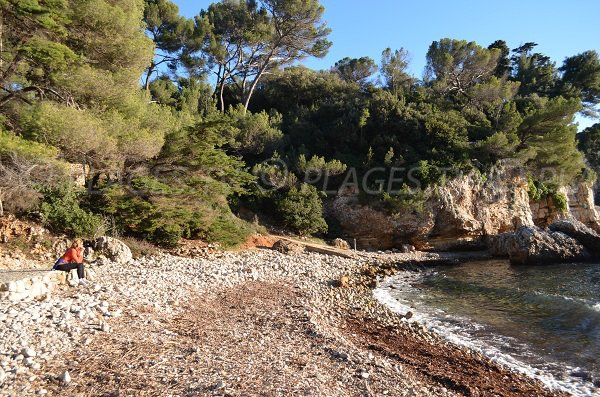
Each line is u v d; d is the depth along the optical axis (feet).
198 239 72.18
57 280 33.83
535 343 32.89
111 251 50.60
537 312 42.29
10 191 45.29
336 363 23.77
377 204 98.32
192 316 31.22
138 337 24.38
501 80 146.20
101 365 19.92
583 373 26.99
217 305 35.99
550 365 28.35
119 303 31.01
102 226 53.72
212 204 67.10
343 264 72.90
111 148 48.60
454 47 151.23
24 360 19.44
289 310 36.06
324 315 37.50
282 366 21.89
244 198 97.76
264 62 138.62
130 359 20.86
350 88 142.92
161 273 45.24
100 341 23.04
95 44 51.26
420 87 149.18
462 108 130.72
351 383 21.15
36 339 22.21
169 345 23.57
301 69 150.30
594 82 179.52
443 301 48.29
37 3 40.83
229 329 28.58
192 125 68.23
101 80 49.49
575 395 23.88
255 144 106.52
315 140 116.67
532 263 80.94
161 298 34.76
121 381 18.38
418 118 113.29
